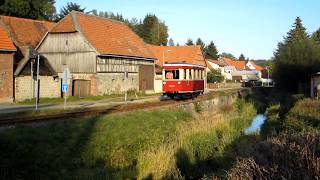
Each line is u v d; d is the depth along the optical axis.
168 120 25.84
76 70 44.66
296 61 57.62
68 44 45.16
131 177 14.89
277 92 62.75
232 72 126.81
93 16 49.19
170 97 36.41
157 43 121.19
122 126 20.66
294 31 82.56
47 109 24.78
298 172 7.47
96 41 45.00
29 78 36.81
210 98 39.03
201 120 26.88
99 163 16.11
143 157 16.02
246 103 45.84
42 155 14.41
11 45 34.97
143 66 52.56
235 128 25.66
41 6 61.47
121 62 47.81
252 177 7.73
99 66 44.03
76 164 15.30
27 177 13.12
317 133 10.42
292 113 25.28
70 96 40.88
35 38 47.38
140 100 37.88
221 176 11.73
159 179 14.49
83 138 17.33
